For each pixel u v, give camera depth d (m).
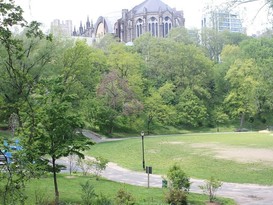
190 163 42.28
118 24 167.12
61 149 21.91
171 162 43.97
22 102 12.58
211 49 128.12
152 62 99.38
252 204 25.03
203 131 91.19
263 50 91.69
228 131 90.25
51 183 28.42
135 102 77.94
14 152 11.10
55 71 54.47
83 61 59.97
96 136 74.69
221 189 29.84
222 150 50.34
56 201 20.17
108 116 76.94
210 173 36.62
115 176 35.84
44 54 48.47
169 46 99.56
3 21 11.30
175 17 159.12
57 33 59.66
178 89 96.25
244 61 92.44
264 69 69.62
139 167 41.22
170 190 24.59
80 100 61.94
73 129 23.28
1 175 10.95
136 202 21.72
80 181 30.34
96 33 190.50
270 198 26.73
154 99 86.31
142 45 107.06
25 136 13.44
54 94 22.30
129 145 59.28
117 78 76.81
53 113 21.62
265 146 53.28
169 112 87.12
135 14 159.88
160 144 59.25
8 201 10.90
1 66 28.89
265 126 93.81
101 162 34.78
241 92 90.94
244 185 31.30
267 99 86.25
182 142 61.34
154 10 157.38
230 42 126.69
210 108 98.12
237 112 91.81
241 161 41.62
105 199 16.80
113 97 75.94
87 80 67.62
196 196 26.77
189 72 97.12
